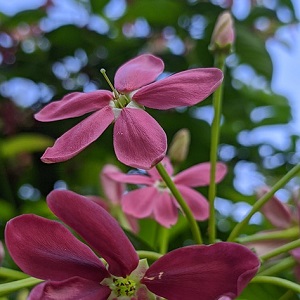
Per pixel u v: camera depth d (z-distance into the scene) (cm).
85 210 11
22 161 28
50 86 30
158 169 14
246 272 10
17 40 31
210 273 11
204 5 30
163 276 12
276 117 33
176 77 13
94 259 12
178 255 11
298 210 17
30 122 30
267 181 30
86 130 13
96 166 27
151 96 13
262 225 23
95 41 30
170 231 20
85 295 11
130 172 25
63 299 11
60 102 14
